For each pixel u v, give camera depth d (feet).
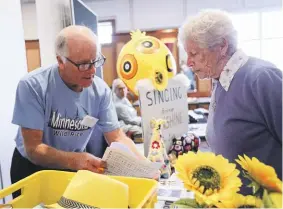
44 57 5.68
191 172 1.82
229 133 2.90
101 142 5.26
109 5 18.57
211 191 1.74
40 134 3.76
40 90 3.77
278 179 1.68
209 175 1.79
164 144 4.01
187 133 4.72
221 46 2.87
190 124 8.53
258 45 16.51
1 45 6.06
